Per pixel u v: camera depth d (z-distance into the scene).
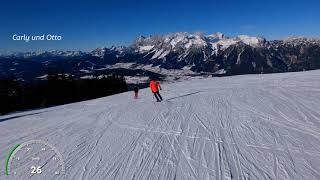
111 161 10.48
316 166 9.15
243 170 9.13
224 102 21.16
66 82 74.88
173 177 8.90
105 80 89.19
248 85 31.58
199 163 9.85
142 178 8.95
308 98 19.94
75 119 19.25
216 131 13.50
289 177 8.52
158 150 11.37
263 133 12.70
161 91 32.81
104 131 15.02
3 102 56.50
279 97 21.28
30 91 64.12
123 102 26.41
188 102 22.52
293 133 12.45
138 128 15.15
